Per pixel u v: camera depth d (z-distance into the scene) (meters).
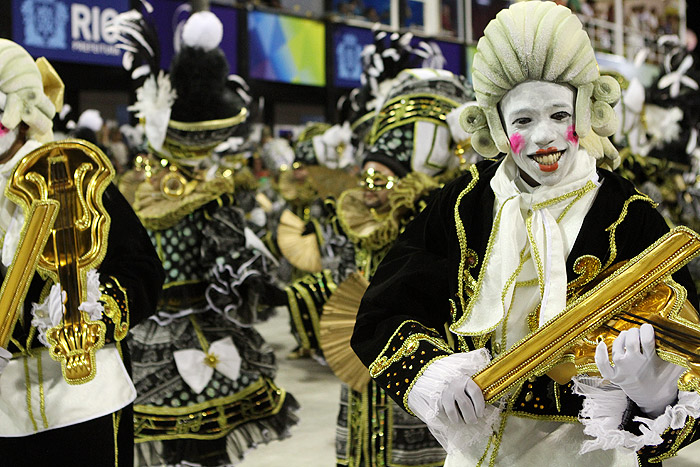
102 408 2.10
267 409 3.70
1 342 1.96
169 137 3.68
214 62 3.68
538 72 1.63
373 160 3.23
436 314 1.85
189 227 3.62
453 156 3.22
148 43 3.75
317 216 5.88
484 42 1.67
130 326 2.17
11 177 2.08
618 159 1.84
